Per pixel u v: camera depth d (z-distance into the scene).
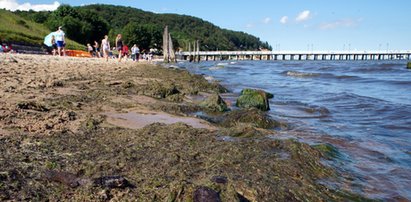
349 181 5.32
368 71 40.72
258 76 30.81
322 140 7.54
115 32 132.88
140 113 8.50
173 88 12.62
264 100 11.79
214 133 6.84
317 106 12.95
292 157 5.73
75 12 109.38
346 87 21.27
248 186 4.44
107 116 7.68
